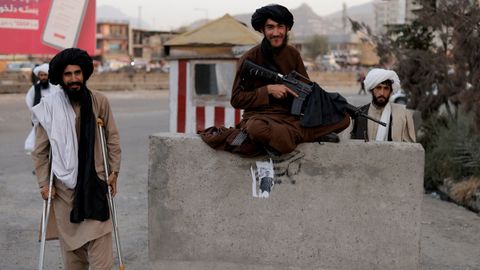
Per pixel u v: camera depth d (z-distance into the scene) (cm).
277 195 400
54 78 389
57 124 385
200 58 876
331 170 394
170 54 890
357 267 400
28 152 1120
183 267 416
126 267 516
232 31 875
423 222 679
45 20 1176
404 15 1323
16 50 1160
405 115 479
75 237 395
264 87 377
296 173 397
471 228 654
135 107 2394
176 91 897
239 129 399
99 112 406
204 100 886
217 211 407
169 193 410
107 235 400
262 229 404
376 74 472
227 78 874
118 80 3753
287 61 388
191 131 896
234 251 409
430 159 869
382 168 391
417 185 389
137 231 627
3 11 1142
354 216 396
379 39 988
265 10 375
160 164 409
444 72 887
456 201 779
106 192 399
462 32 820
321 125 382
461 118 878
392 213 393
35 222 657
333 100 388
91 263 399
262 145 387
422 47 1056
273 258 406
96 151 400
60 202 398
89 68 396
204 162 404
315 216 399
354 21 1008
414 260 395
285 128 373
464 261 544
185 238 412
